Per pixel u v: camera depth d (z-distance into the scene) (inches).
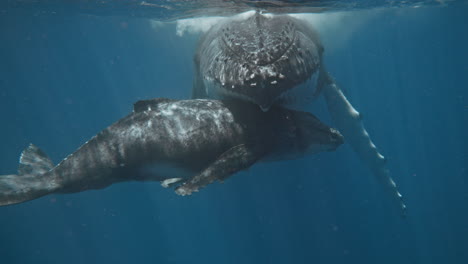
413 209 1454.2
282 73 204.8
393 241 1189.7
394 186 402.6
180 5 658.8
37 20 1208.2
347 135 398.3
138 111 214.2
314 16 768.9
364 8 829.8
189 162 205.9
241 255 1405.0
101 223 1616.6
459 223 1341.0
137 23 1163.3
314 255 1178.6
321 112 789.2
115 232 1636.3
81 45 2027.6
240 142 202.1
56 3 831.1
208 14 696.4
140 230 1641.2
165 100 218.4
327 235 1179.9
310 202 1196.5
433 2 980.6
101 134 207.9
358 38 1497.3
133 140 202.2
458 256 1163.9
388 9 956.6
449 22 1525.6
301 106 251.9
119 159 202.7
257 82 195.2
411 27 1507.1
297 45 238.4
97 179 206.2
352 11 836.6
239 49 226.4
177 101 218.1
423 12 1175.6
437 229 1320.1
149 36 1391.5
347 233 1178.0
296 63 220.8
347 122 380.2
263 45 222.5
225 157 190.1
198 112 210.5
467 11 1305.4
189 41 929.5
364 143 388.2
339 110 377.7
